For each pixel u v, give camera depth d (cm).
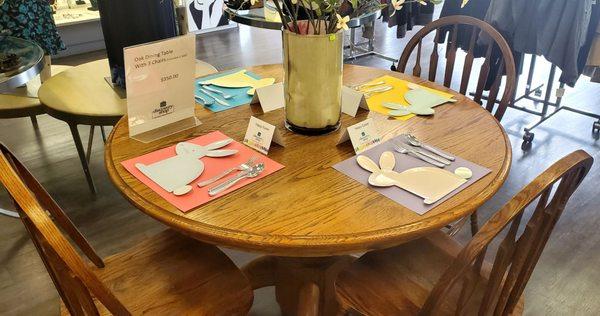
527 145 263
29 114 210
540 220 84
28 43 203
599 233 200
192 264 118
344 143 118
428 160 109
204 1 471
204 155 114
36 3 236
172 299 108
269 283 161
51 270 89
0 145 96
